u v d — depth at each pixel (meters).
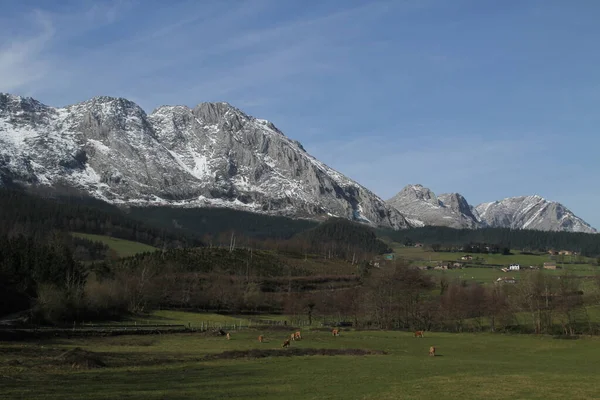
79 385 52.78
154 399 46.59
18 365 63.81
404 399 48.47
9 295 125.94
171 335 118.38
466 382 59.25
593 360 88.75
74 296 133.75
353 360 81.94
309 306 180.88
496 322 161.50
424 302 180.00
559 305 143.88
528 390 53.50
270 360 79.94
